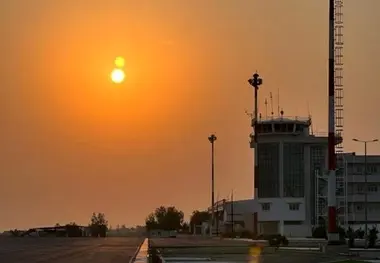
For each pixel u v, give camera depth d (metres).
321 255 71.81
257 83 135.88
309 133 180.62
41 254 67.31
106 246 95.12
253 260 62.44
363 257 69.44
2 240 145.12
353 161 169.75
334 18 81.19
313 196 177.38
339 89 85.38
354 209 167.75
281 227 170.75
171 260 61.97
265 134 180.00
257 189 176.38
